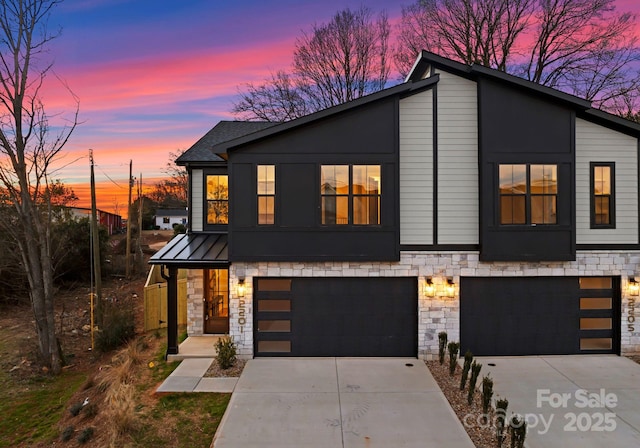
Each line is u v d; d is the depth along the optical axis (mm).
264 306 9102
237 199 8820
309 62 24016
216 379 7762
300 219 8805
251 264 8906
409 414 6383
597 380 7738
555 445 5562
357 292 9055
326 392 7191
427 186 8938
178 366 8508
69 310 15859
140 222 25344
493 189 8680
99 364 10516
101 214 37250
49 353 10414
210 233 11203
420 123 8953
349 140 8742
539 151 8688
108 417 6531
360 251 8812
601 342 9242
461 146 8938
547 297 9133
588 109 8820
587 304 9227
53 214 19219
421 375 7996
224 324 10734
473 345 9086
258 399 6898
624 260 9055
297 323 9086
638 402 6824
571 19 17297
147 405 6750
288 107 23828
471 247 8922
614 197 9078
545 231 8719
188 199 11344
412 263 8930
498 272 8930
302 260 8797
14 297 16391
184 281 12414
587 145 9125
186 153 11492
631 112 16859
